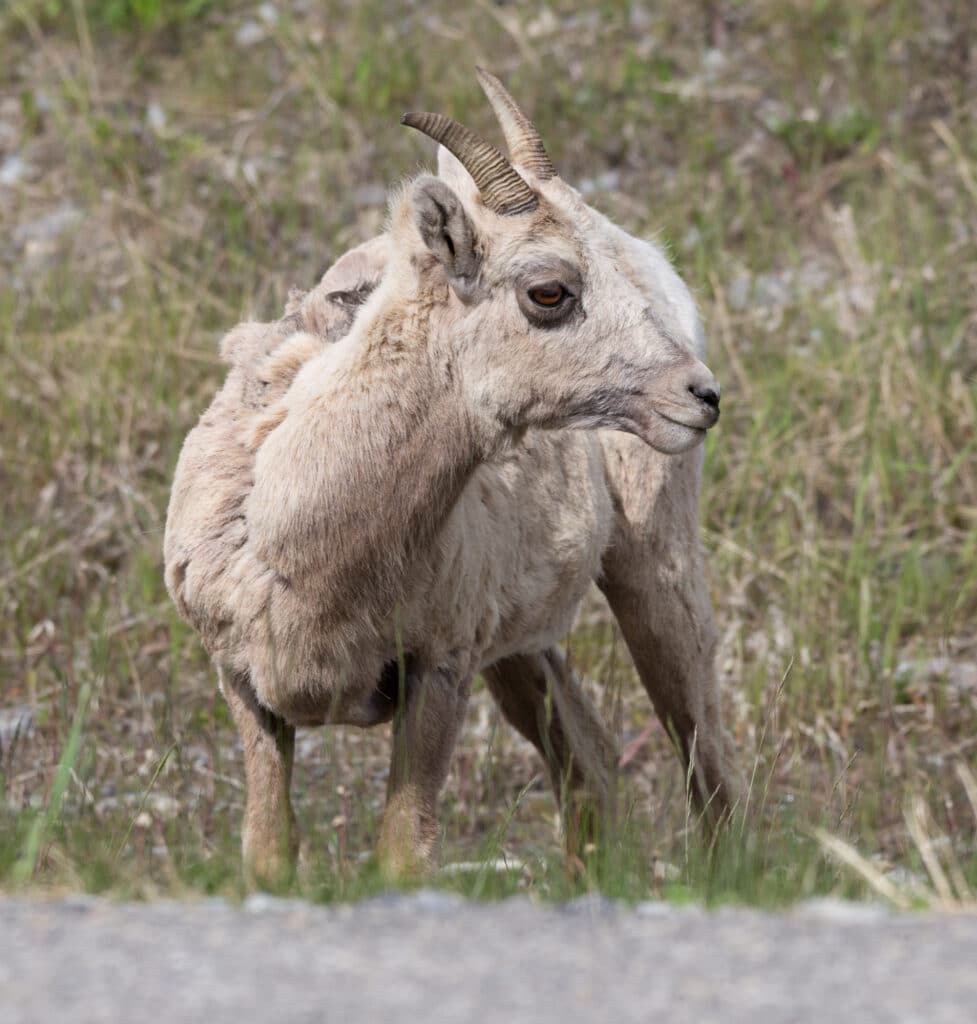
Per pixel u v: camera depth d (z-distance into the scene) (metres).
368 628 18.11
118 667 27.89
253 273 37.91
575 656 28.36
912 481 33.09
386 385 17.88
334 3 49.44
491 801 24.95
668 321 19.45
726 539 30.42
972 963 11.12
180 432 33.06
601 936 11.80
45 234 40.44
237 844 18.91
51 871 15.73
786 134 43.16
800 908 13.16
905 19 47.00
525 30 47.69
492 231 18.17
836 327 35.69
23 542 30.81
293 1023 10.02
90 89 45.69
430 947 11.49
